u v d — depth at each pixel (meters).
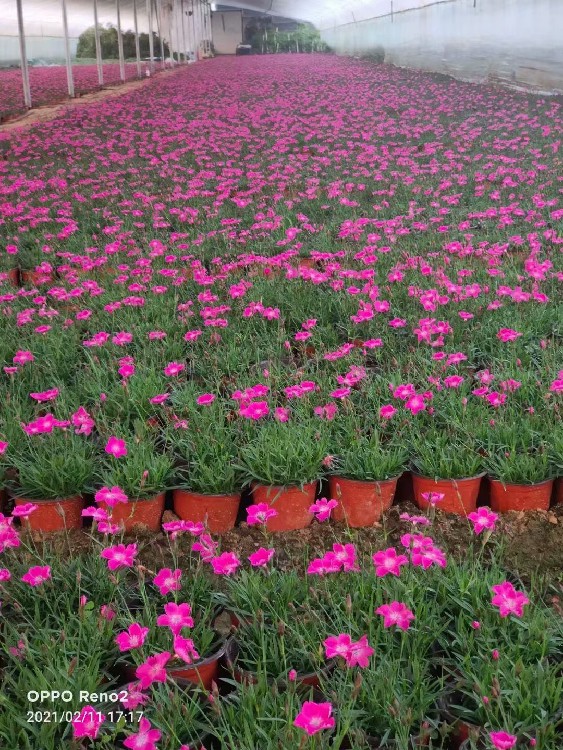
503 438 1.31
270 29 28.08
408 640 0.89
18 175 4.61
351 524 1.25
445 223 3.19
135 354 1.81
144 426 1.37
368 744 0.75
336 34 23.28
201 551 1.00
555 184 3.80
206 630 0.90
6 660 0.91
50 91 10.36
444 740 0.79
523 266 2.47
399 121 6.70
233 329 1.91
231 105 8.45
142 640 0.79
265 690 0.80
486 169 4.31
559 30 8.01
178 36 17.84
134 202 3.64
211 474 1.22
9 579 0.99
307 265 2.71
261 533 1.24
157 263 2.59
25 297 2.30
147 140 5.88
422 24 13.61
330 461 1.18
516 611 0.83
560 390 1.31
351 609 0.90
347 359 1.69
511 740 0.66
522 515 1.25
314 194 3.71
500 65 9.88
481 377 1.47
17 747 0.75
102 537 1.21
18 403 1.51
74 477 1.23
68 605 0.94
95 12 11.04
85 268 2.46
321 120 6.93
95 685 0.84
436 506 1.26
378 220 3.11
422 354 1.73
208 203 3.70
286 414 1.29
